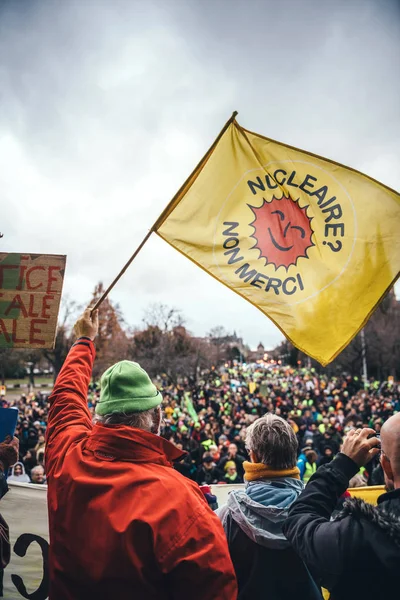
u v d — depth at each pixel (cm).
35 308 305
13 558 377
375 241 347
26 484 385
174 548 166
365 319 341
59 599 180
